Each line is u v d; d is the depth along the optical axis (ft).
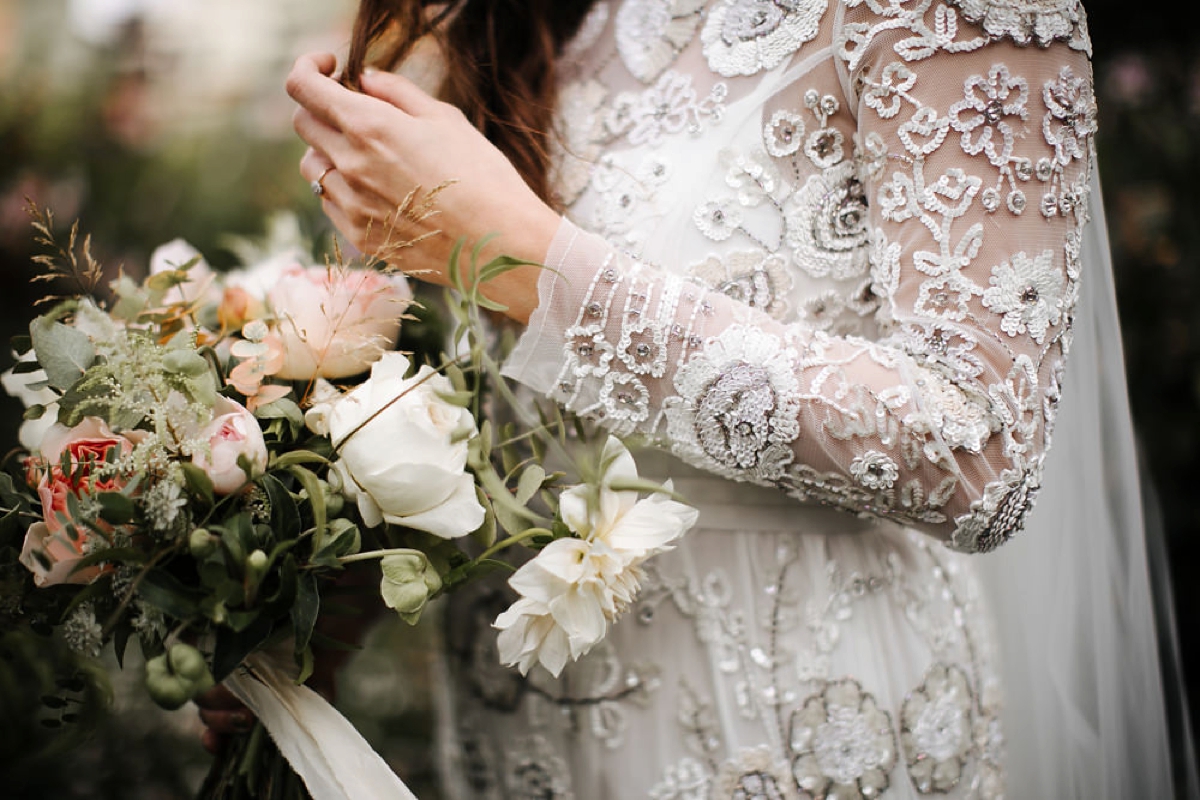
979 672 3.31
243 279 3.56
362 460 2.25
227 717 3.14
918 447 2.48
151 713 6.05
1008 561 3.60
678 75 3.02
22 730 3.03
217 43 9.62
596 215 3.04
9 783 5.22
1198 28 6.79
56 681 2.52
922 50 2.56
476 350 2.35
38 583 2.25
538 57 3.22
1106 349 3.53
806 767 2.92
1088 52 2.67
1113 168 7.00
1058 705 3.56
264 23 9.71
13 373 2.82
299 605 2.18
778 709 2.94
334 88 2.72
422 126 2.65
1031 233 2.52
